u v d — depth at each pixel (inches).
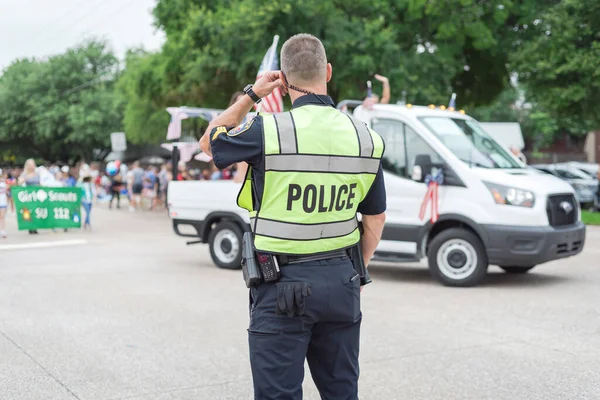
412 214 375.2
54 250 542.6
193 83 840.9
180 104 968.3
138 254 514.6
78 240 621.3
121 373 217.3
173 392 199.9
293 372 118.1
